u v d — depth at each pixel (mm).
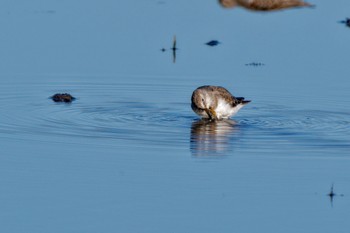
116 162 14719
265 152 15406
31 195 13188
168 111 18594
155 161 14812
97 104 19000
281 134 16641
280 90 20219
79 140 15961
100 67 21891
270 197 13289
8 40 23781
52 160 14766
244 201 13109
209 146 15719
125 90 20250
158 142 15945
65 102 19078
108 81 20891
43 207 12727
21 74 21125
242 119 17922
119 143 15805
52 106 18688
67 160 14781
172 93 20125
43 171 14219
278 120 17828
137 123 17391
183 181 13875
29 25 25172
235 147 15711
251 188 13633
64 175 14055
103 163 14664
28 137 16094
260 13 27844
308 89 20266
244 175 14195
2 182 13711
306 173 14320
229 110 17797
